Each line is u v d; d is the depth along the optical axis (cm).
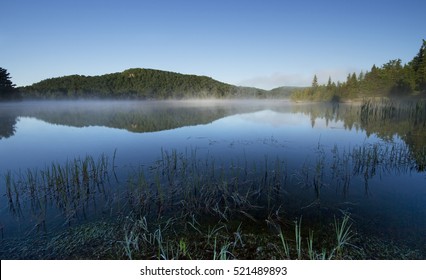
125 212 648
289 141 1513
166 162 1078
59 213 645
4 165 1091
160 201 673
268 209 655
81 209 667
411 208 646
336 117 3000
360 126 2161
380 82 5550
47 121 2762
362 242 499
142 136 1727
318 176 864
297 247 479
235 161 1092
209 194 727
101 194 764
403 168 998
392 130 1916
